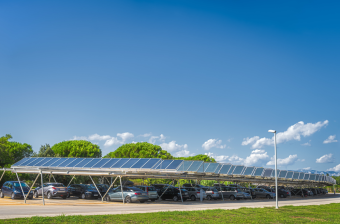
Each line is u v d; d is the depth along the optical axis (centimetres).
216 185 4188
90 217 1329
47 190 2777
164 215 1500
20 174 3888
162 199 3173
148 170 2403
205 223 1315
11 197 2558
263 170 3875
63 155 5503
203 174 2966
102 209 1852
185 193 2984
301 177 4456
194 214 1614
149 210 1847
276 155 2252
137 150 6425
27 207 1886
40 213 1521
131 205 2272
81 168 2658
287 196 4362
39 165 2866
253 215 1677
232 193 3547
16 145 4756
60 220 1211
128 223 1232
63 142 5772
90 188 2914
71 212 1608
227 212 1764
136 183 4759
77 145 5566
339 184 7681
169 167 2491
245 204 2677
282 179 4134
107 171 2544
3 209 1697
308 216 1723
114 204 2339
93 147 5800
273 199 3775
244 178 3678
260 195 3931
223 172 3269
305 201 3372
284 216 1680
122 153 6431
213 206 2347
